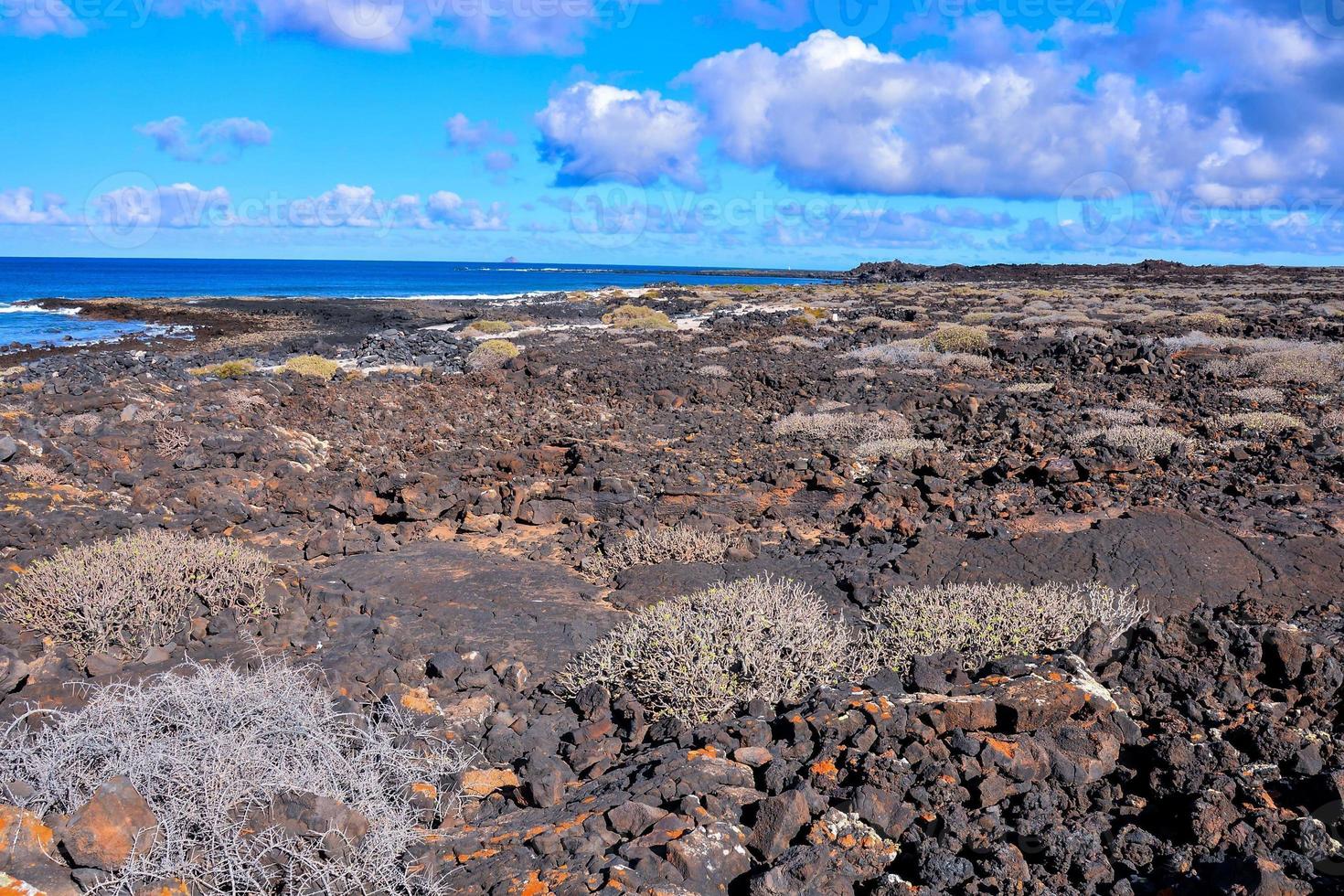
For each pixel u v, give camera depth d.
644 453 12.24
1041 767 3.71
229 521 8.62
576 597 6.61
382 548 8.01
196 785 3.13
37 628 5.45
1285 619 5.44
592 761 4.30
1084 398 15.67
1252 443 11.40
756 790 3.77
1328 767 3.58
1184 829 3.34
